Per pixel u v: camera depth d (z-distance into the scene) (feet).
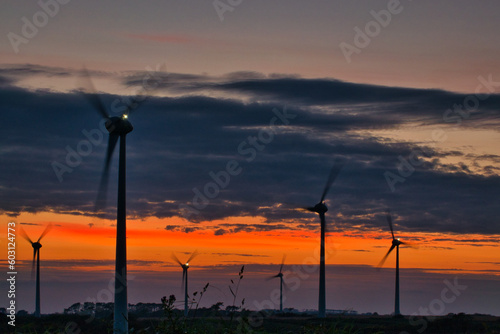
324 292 337.52
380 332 43.62
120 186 166.71
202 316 37.55
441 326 176.86
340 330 42.75
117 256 160.66
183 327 36.11
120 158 168.45
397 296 390.63
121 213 164.76
